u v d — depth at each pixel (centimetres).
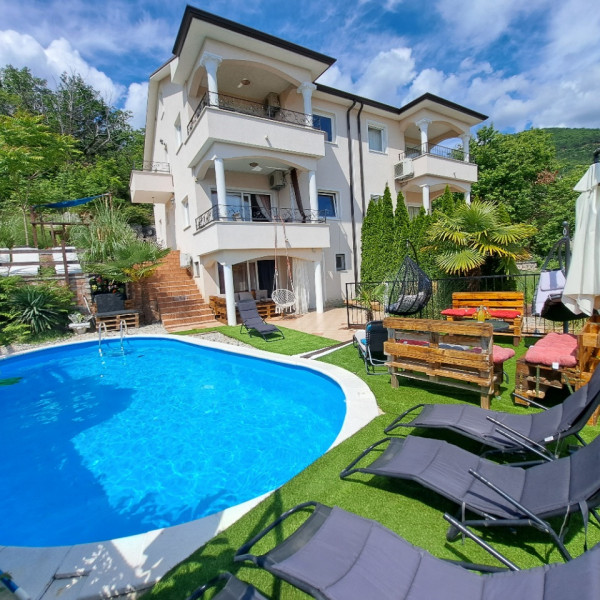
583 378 405
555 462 255
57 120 3238
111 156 3441
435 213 1356
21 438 517
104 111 3606
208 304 1368
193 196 1407
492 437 312
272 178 1540
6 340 1027
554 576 157
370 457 356
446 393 510
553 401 455
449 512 274
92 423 559
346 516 219
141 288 1399
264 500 299
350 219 1684
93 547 252
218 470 414
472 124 1909
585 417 275
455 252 1085
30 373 836
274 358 761
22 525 335
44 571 233
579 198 427
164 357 938
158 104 1803
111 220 1755
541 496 226
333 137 1636
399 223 1451
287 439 480
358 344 730
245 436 493
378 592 167
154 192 1684
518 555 229
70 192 2469
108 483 398
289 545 198
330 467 342
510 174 2461
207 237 1230
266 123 1227
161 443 484
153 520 338
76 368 864
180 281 1495
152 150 2206
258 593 179
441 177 1755
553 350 446
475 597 165
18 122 1625
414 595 167
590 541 236
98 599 215
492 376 439
